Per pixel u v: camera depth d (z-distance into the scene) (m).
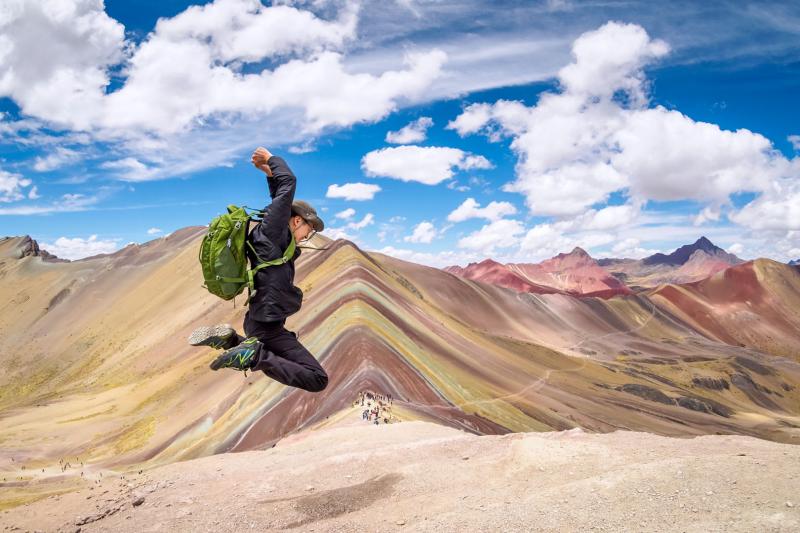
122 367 127.31
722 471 6.16
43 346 170.50
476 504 7.06
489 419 54.75
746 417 130.62
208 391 76.19
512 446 9.41
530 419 63.25
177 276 179.62
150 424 71.25
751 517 4.98
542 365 129.25
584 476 7.69
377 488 8.98
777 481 5.69
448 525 6.21
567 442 9.09
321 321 76.50
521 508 6.20
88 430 75.56
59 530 10.61
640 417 99.12
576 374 131.38
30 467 58.84
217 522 8.91
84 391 116.00
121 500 12.00
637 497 5.88
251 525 8.55
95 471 53.25
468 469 9.14
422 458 11.17
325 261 122.06
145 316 160.75
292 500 9.13
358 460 11.39
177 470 14.70
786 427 120.44
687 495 5.76
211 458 16.12
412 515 7.17
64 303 198.38
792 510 4.96
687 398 130.50
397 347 65.56
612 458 8.15
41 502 13.38
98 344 156.75
